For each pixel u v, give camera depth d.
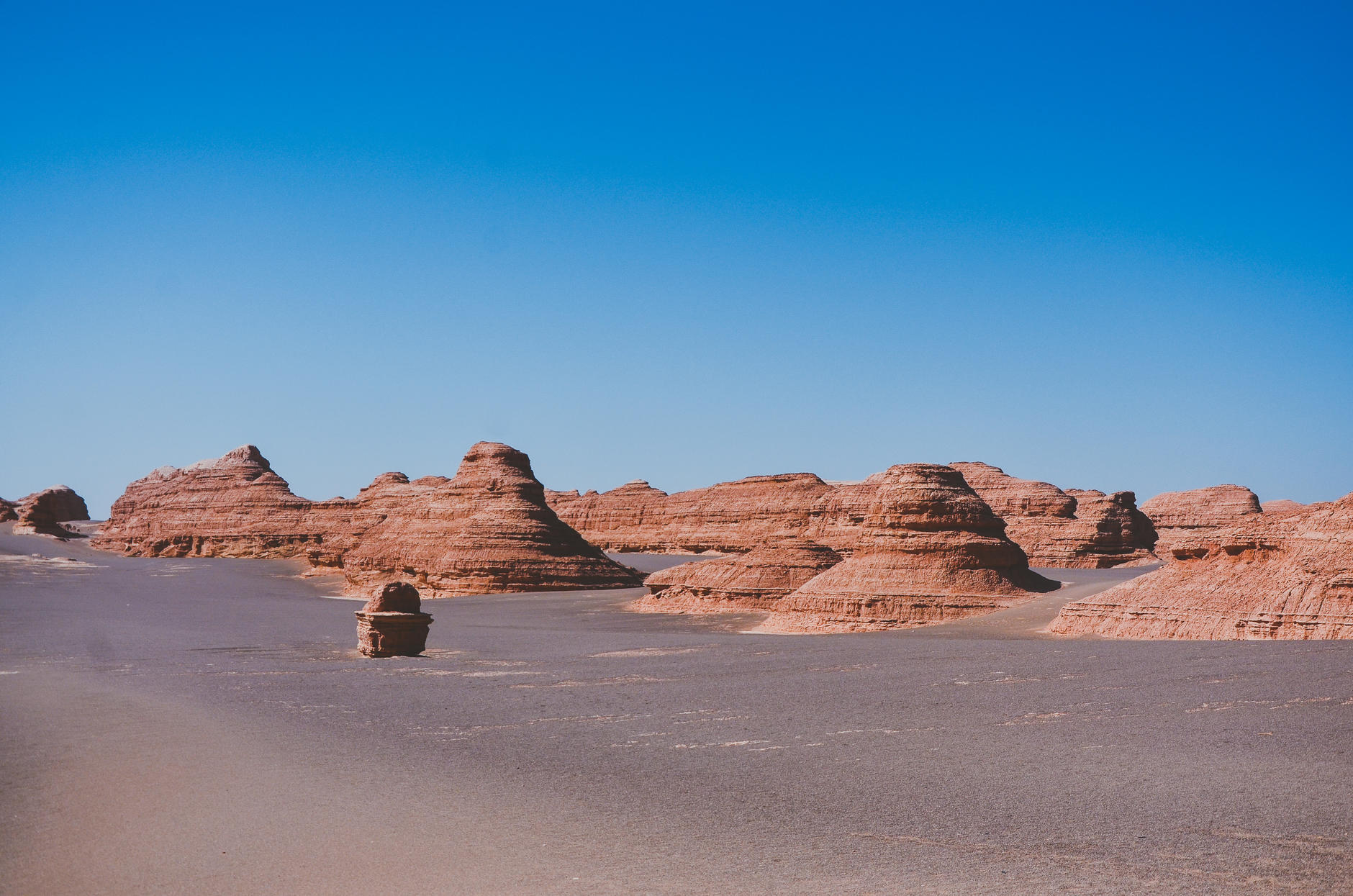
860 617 58.22
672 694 29.48
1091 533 116.56
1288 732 21.11
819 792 18.38
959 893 13.50
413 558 104.00
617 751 22.05
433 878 14.62
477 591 96.75
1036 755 20.33
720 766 20.48
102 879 14.81
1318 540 39.44
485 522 102.25
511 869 14.90
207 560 158.75
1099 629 43.78
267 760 21.56
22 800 18.62
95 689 32.41
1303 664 28.56
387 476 165.25
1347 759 18.95
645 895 13.80
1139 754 20.03
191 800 18.52
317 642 53.69
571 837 16.22
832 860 14.90
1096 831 15.63
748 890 13.88
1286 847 14.55
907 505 62.56
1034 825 16.05
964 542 61.28
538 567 97.88
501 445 111.44
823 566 76.38
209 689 32.53
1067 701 25.62
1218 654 31.52
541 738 23.59
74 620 69.44
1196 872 13.82
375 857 15.50
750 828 16.42
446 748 22.58
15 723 26.08
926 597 58.19
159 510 179.00
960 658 35.09
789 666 35.44
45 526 184.38
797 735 23.08
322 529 161.38
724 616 70.94
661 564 142.75
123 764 21.28
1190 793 17.27
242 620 71.25
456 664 40.47
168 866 15.24
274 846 16.06
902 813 16.95
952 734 22.52
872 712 25.45
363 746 22.86
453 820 17.17
